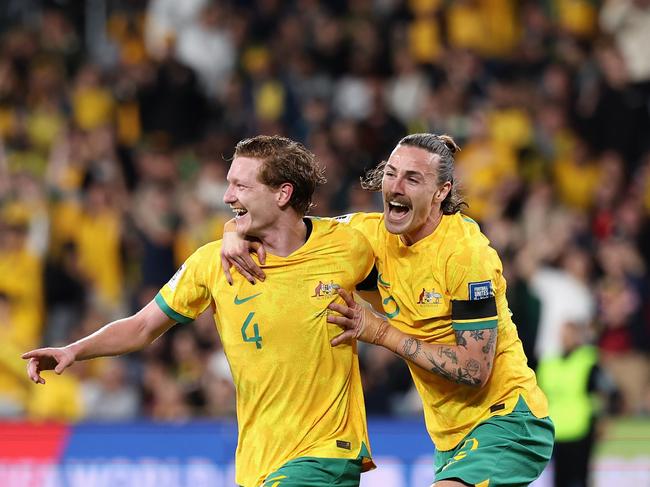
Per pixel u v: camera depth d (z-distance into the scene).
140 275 39.78
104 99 46.34
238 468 17.22
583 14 51.59
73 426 30.23
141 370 34.97
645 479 32.03
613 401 33.03
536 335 34.62
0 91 46.22
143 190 42.00
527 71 49.88
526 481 17.92
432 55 50.19
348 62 48.91
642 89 48.69
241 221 17.02
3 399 34.50
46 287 38.34
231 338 17.08
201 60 49.72
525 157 45.66
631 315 38.41
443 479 17.41
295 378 16.88
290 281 16.98
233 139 44.72
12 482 29.81
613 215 43.41
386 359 34.47
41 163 44.50
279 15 50.81
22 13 50.19
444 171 17.39
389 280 17.73
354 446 17.00
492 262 17.45
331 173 42.38
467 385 17.28
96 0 50.38
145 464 30.23
